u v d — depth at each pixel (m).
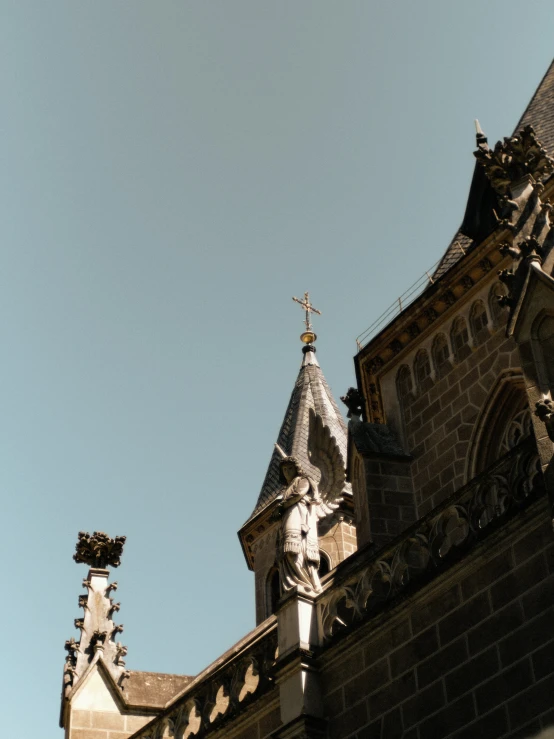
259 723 25.72
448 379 34.06
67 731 34.47
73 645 36.12
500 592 21.48
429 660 22.39
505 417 32.09
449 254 37.78
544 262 23.34
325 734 23.91
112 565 38.47
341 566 29.73
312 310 62.50
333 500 37.25
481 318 33.75
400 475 33.78
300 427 55.84
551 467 20.62
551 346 22.11
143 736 29.83
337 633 24.59
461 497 23.16
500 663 20.98
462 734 21.16
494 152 26.14
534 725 19.95
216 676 28.20
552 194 31.91
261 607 52.38
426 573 23.03
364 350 36.84
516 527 21.55
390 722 22.64
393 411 35.44
